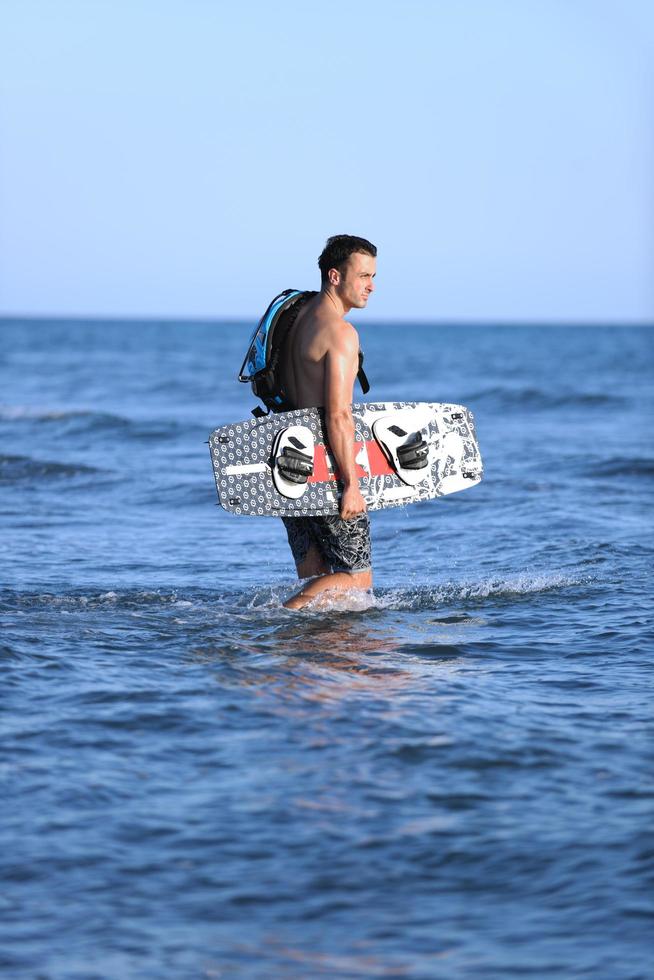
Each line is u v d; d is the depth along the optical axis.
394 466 23.31
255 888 11.12
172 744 14.98
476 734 15.44
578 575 27.81
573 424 86.75
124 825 12.47
